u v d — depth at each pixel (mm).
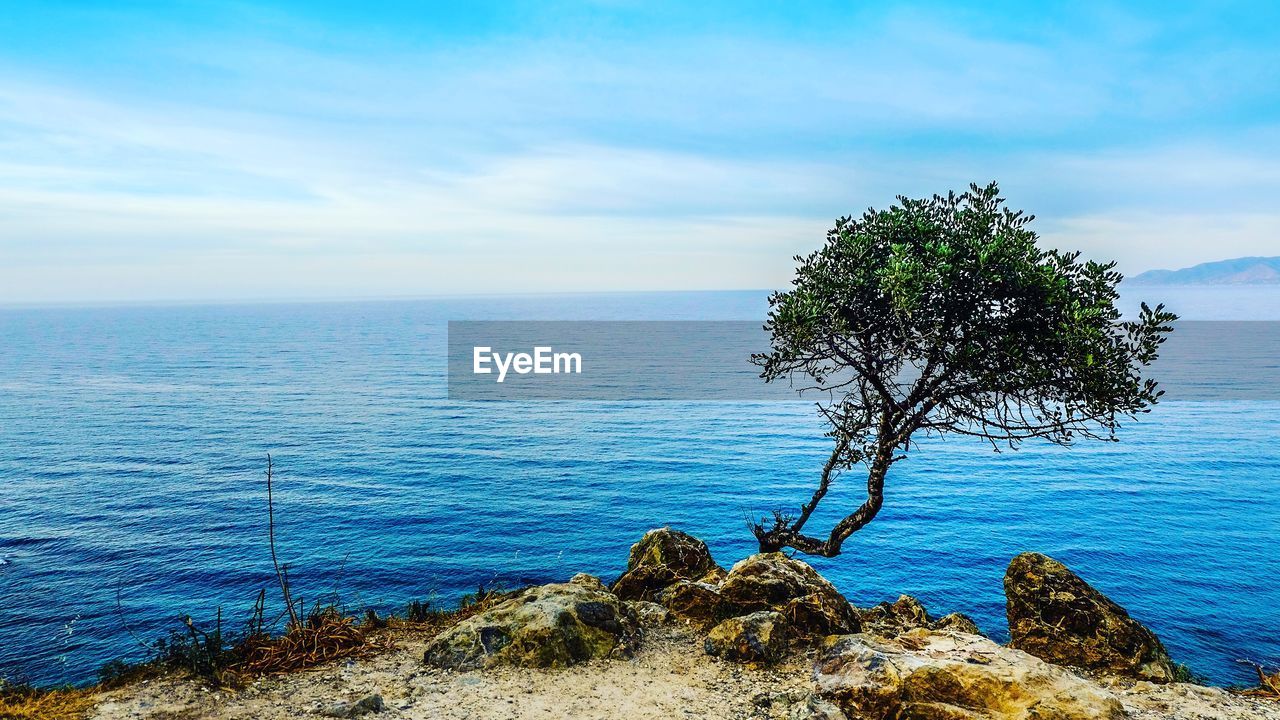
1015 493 81500
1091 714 7020
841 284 11508
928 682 7535
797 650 9203
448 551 59781
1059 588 10406
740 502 76438
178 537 63406
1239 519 71562
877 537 65375
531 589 11445
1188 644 45250
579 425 129250
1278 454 103812
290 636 9367
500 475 88875
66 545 61500
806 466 94500
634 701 7828
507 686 8148
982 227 11078
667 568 13102
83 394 170625
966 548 62594
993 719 7051
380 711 7465
